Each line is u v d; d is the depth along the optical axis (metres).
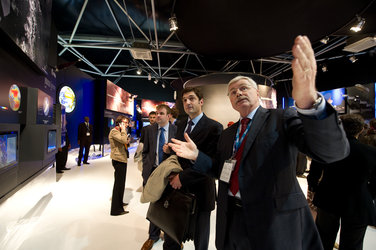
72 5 4.45
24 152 2.04
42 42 2.78
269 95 5.66
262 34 3.88
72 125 7.52
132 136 11.57
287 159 0.76
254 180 0.76
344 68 8.46
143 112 12.62
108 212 2.60
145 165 1.96
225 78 5.89
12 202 1.68
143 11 4.56
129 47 5.76
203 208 1.42
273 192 0.74
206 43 4.12
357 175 1.34
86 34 6.01
